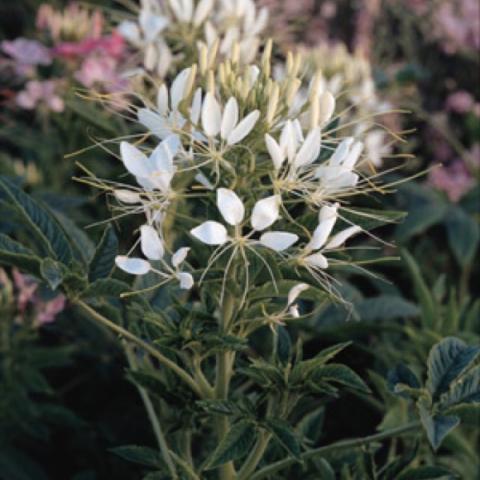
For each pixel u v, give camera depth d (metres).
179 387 0.65
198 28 0.80
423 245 1.35
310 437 0.78
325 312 0.92
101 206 1.18
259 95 0.58
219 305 0.62
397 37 1.63
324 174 0.57
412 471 0.67
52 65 1.13
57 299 0.97
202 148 0.59
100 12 1.27
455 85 1.60
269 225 0.56
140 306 0.63
